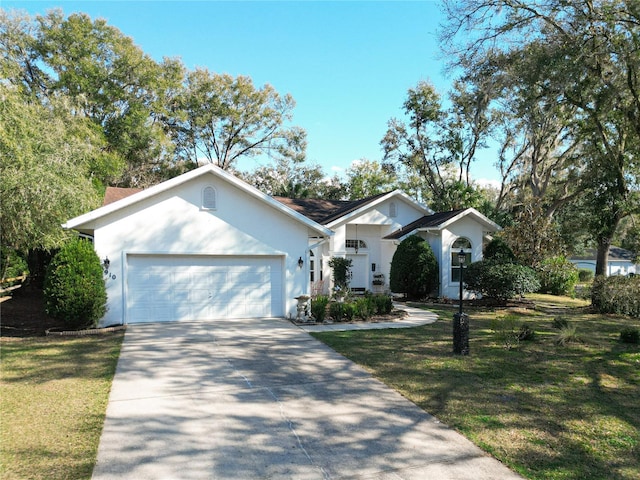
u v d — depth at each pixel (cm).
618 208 1708
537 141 2616
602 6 1448
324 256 2097
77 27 3020
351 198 4525
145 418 612
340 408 662
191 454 514
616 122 1734
